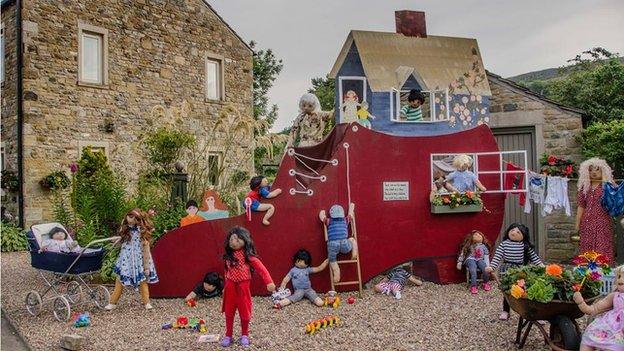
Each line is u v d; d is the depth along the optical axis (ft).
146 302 21.97
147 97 50.62
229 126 36.04
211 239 24.26
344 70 29.78
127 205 30.12
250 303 17.10
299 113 30.01
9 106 44.19
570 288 14.11
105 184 30.96
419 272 26.17
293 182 24.76
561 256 31.48
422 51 30.60
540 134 31.94
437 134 27.37
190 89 54.65
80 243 27.04
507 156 33.14
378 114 28.60
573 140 31.19
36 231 21.99
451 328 18.07
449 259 26.27
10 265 34.27
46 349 16.72
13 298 24.34
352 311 20.95
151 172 36.88
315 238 24.75
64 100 44.57
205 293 23.75
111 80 47.83
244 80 61.31
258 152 53.36
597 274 14.32
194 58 55.21
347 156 25.31
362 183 25.43
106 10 47.65
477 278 25.76
